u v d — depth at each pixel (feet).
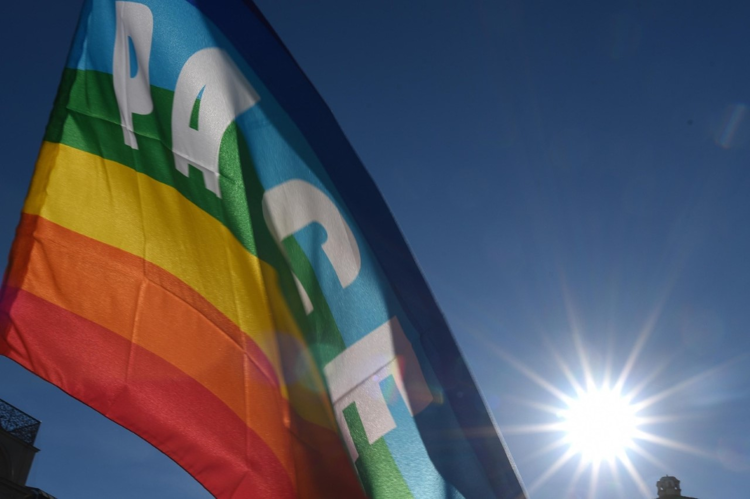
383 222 18.34
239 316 16.60
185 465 15.23
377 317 17.21
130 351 15.89
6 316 15.75
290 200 17.95
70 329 15.89
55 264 16.39
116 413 15.38
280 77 19.22
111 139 17.87
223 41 19.15
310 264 17.43
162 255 16.94
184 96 18.51
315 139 18.76
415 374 16.81
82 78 18.31
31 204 16.83
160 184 17.65
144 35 18.95
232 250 17.17
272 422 15.61
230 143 18.20
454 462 16.03
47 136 17.48
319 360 16.46
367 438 15.97
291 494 15.05
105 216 17.07
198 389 15.81
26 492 50.29
